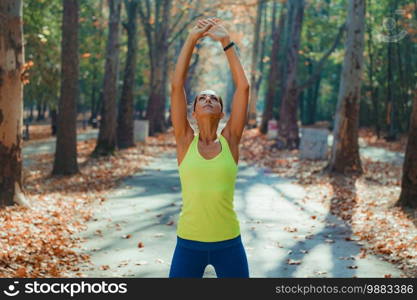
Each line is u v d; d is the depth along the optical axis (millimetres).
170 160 24734
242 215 12055
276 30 43906
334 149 19422
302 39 50719
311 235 9984
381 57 42062
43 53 22875
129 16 29625
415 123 12203
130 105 29547
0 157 10883
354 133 19156
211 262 4039
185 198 4055
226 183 3998
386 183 17141
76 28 17422
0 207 10602
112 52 24469
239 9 38156
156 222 10969
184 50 4203
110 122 24500
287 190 16125
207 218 3984
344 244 9297
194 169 3980
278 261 8133
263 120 43906
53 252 8023
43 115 73062
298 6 28891
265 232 10258
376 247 8898
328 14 47719
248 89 4195
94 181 16844
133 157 24859
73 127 17672
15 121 11000
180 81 4176
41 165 21281
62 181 16422
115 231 10055
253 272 7480
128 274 7238
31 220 9938
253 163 24375
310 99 62625
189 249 4016
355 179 18141
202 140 4094
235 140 4215
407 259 8070
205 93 4102
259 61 60812
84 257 8023
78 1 17312
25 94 25703
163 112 43906
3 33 10859
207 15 38531
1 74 10828
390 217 11367
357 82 19062
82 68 47906
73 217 11023
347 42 19016
